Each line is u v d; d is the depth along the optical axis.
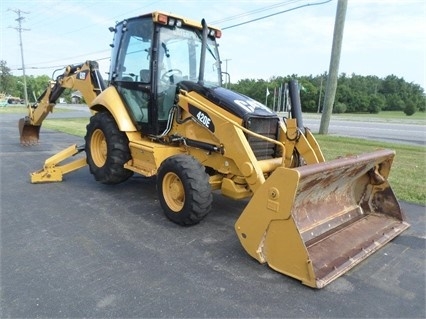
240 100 4.23
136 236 3.88
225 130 3.97
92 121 5.62
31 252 3.44
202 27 4.67
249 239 3.27
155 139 4.98
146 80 4.90
